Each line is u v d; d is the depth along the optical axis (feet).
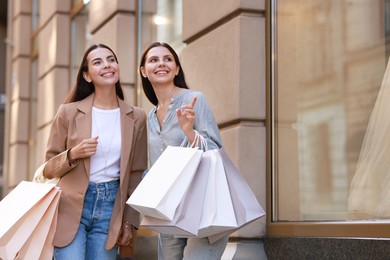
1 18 87.71
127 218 15.02
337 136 16.48
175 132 14.14
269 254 17.30
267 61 18.31
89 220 14.73
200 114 13.83
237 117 18.04
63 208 14.56
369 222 14.21
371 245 13.51
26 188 14.34
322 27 17.43
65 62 36.96
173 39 23.32
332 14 17.19
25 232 13.76
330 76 17.06
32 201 13.85
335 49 16.99
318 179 16.81
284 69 18.17
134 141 15.26
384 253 13.14
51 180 15.10
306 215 17.03
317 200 16.76
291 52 18.10
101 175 14.79
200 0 20.34
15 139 46.09
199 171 12.68
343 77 16.63
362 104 15.96
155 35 25.16
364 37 16.16
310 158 17.16
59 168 14.52
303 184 17.22
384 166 14.90
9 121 49.21
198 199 12.44
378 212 14.73
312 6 17.83
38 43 44.01
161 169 12.49
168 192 12.15
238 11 18.47
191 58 20.75
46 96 38.32
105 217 14.79
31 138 45.03
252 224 17.71
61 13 37.09
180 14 22.82
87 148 14.19
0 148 88.07
